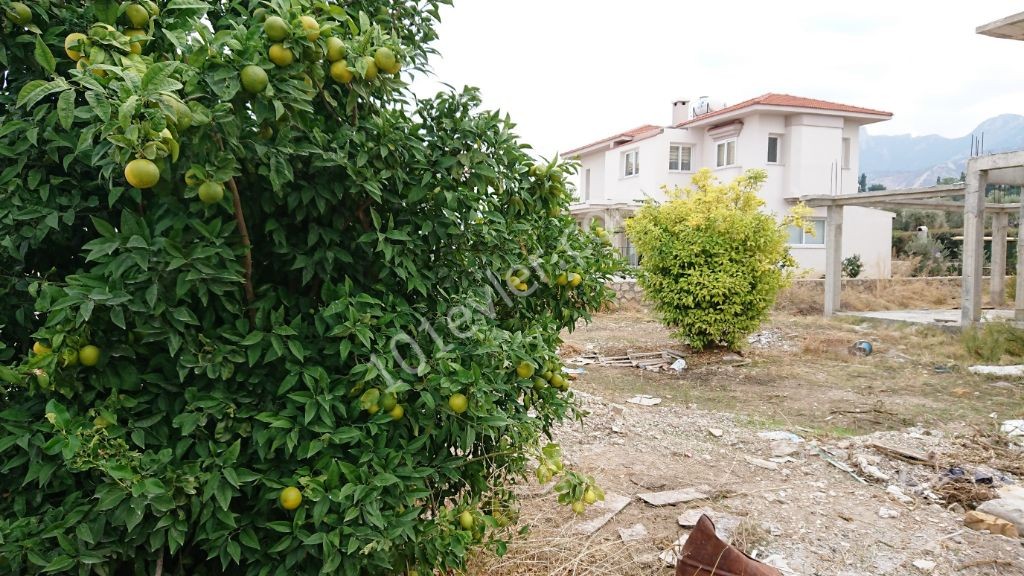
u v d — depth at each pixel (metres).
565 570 3.19
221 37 1.58
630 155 23.34
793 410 6.86
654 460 5.09
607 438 5.61
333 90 1.98
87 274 1.66
